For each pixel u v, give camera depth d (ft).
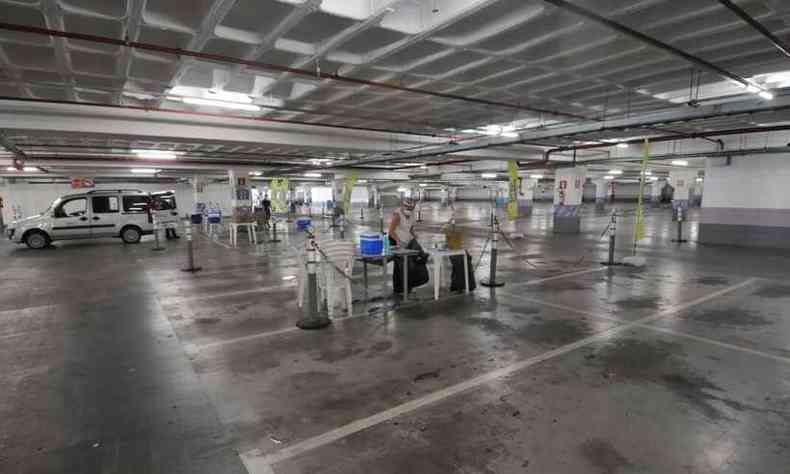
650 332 16.24
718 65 20.56
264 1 14.30
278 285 25.79
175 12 15.06
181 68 20.18
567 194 56.44
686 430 9.57
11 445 9.27
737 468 8.24
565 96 27.25
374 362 13.66
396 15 15.94
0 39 16.15
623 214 94.73
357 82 21.39
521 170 75.87
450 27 16.89
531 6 14.75
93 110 30.19
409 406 10.85
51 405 11.05
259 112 31.45
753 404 10.73
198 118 34.01
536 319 17.99
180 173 83.51
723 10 14.57
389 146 45.57
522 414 10.36
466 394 11.44
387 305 20.30
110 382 12.41
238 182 67.00
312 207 154.61
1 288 25.43
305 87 25.67
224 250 42.45
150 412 10.68
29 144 42.65
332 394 11.55
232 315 19.26
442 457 8.73
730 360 13.52
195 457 8.83
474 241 46.88
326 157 61.36
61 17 14.64
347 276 18.88
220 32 16.47
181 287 25.34
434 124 36.17
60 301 22.09
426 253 22.21
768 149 37.04
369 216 101.30
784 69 21.26
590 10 13.84
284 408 10.83
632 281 25.61
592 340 15.40
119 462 8.66
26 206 91.76
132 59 19.21
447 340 15.56
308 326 17.03
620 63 20.65
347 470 8.37
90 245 48.37
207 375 12.84
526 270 29.53
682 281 25.50
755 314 18.52
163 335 16.57
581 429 9.66
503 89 24.77
